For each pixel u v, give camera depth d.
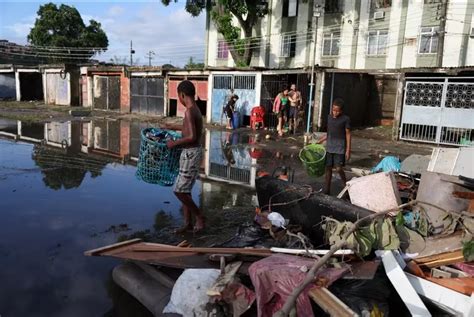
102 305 3.35
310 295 2.80
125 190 7.01
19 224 5.19
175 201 6.41
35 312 3.22
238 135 16.16
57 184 7.30
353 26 24.80
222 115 20.30
